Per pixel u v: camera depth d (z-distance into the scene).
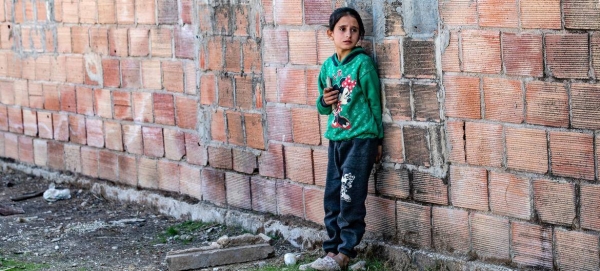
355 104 5.51
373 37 5.58
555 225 4.86
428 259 5.47
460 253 5.36
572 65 4.63
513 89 4.91
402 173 5.59
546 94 4.77
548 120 4.79
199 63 7.01
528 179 4.94
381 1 5.49
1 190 8.67
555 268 4.90
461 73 5.15
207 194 7.18
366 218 5.88
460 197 5.30
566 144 4.73
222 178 7.02
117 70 7.84
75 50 8.29
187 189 7.37
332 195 5.73
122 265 6.15
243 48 6.59
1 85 9.36
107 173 8.19
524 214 4.99
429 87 5.33
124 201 7.96
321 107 5.66
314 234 6.19
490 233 5.18
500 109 5.00
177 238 6.82
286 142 6.38
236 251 6.07
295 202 6.40
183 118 7.27
